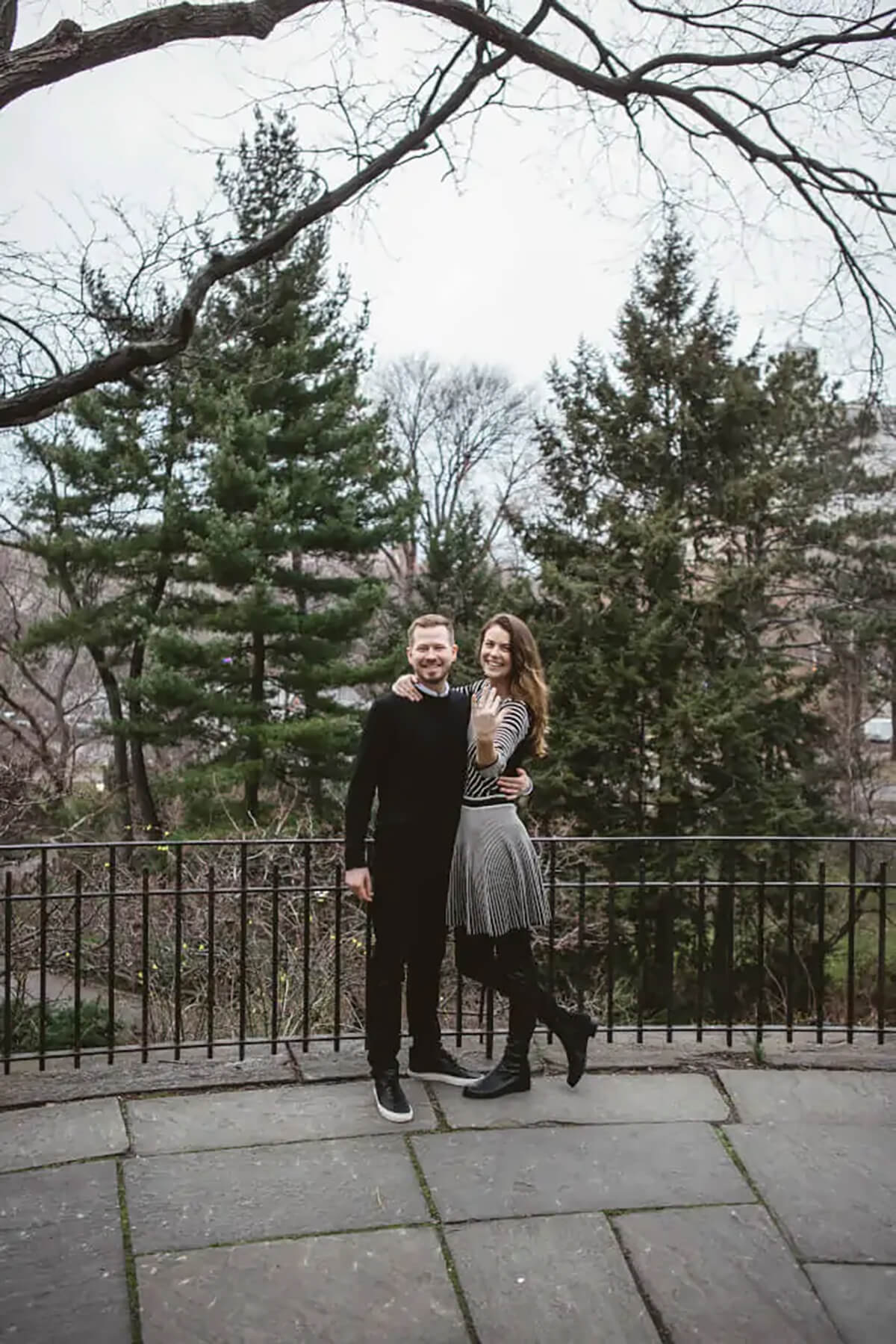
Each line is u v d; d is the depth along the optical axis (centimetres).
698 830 1519
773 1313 268
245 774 1622
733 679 1573
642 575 1680
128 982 881
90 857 895
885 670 1952
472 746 367
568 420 1898
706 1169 336
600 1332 261
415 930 372
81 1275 278
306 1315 264
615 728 1561
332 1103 378
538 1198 317
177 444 1630
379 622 2122
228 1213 307
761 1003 441
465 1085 389
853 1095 389
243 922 420
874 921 1617
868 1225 306
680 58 664
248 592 1664
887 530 1920
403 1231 299
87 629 1720
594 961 1354
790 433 1889
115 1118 364
